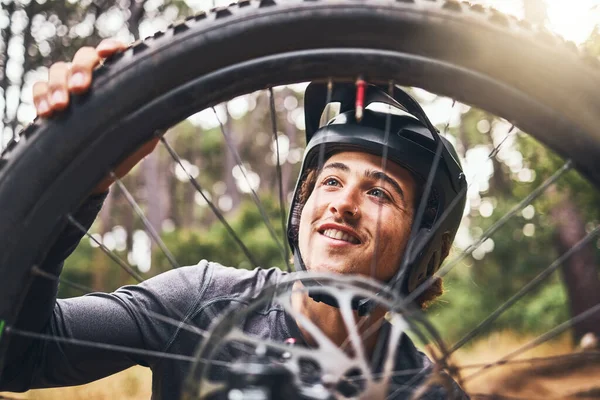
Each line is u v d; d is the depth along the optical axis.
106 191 1.01
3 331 0.92
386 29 0.92
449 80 0.92
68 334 1.12
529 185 5.36
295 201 1.24
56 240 0.96
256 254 8.53
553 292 8.57
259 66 0.93
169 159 15.52
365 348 1.14
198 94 0.94
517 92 0.91
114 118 0.93
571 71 0.89
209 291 1.20
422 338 0.81
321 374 0.80
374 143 1.12
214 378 1.05
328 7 0.92
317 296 1.07
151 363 1.19
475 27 0.90
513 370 2.20
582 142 0.90
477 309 9.02
